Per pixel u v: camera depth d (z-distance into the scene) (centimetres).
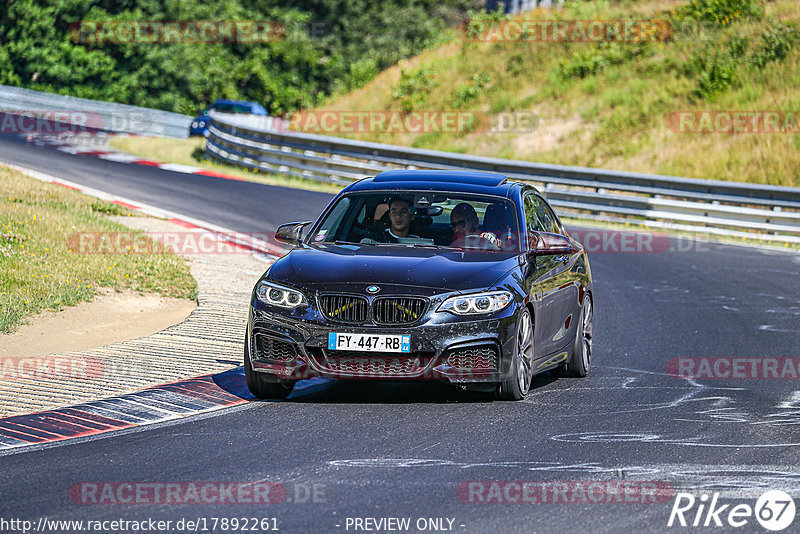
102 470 2052
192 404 2678
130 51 17175
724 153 9788
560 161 10431
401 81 12925
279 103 18938
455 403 2738
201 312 4056
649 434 2417
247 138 10381
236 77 18650
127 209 6669
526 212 3077
